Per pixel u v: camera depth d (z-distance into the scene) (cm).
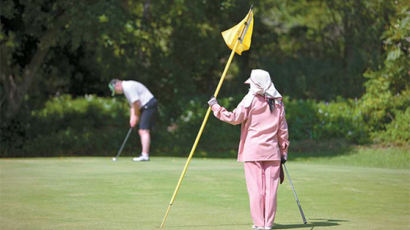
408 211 1059
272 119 911
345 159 2392
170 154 2678
